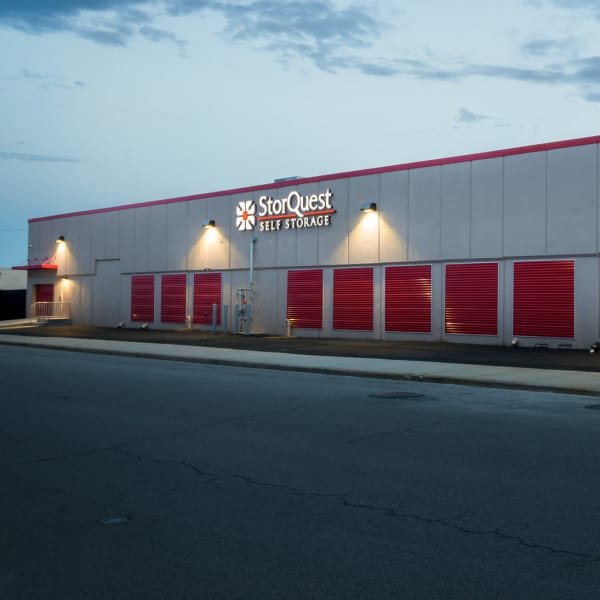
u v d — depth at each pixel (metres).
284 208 32.09
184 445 9.09
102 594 4.45
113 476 7.54
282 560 4.96
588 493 6.57
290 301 32.00
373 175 28.88
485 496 6.51
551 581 4.53
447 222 26.64
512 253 24.92
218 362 21.05
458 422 10.55
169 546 5.30
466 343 26.27
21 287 59.41
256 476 7.42
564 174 23.73
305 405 12.41
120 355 24.41
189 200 36.56
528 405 12.34
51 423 10.79
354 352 23.16
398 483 7.04
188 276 36.69
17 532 5.70
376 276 28.95
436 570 4.73
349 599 4.30
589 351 22.73
